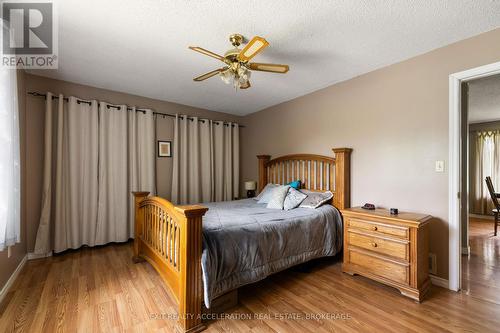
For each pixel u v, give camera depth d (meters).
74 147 3.30
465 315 1.88
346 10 1.83
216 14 1.88
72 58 2.63
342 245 3.06
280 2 1.74
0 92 1.83
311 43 2.30
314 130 3.69
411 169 2.59
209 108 4.71
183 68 2.89
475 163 5.93
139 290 2.25
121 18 1.92
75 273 2.62
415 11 1.83
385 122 2.81
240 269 2.01
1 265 2.12
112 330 1.69
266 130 4.68
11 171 2.05
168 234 2.10
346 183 3.12
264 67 2.18
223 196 4.91
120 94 3.78
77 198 3.33
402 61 2.67
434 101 2.42
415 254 2.10
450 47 2.32
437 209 2.39
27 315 1.85
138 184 3.87
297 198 3.22
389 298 2.14
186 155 4.36
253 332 1.69
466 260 3.06
